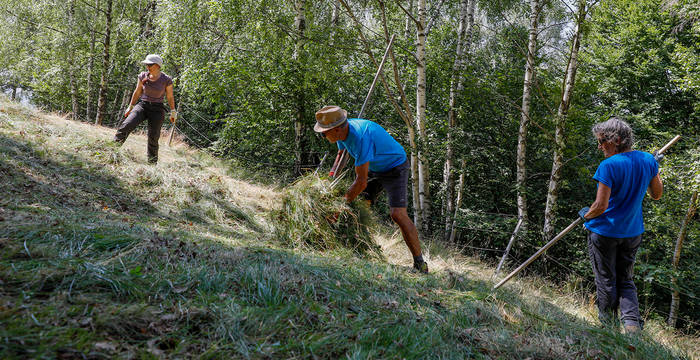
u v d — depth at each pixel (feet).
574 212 36.17
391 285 9.62
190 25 35.60
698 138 35.60
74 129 23.62
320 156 36.91
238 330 5.74
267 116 34.99
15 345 4.34
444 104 36.55
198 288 7.02
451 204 38.01
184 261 8.03
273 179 32.99
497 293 10.74
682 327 36.88
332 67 32.55
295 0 34.55
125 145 23.15
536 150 40.42
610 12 51.44
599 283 10.53
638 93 49.06
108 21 50.42
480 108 36.45
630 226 10.13
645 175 9.95
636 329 9.56
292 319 6.51
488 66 43.04
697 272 35.50
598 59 50.90
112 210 12.99
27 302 5.32
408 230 12.63
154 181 16.97
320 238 13.92
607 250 10.29
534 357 6.86
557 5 44.80
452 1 49.75
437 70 35.70
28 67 61.00
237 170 31.45
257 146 37.09
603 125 10.35
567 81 28.45
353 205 14.65
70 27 53.26
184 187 17.15
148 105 20.34
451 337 7.05
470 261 21.27
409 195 43.78
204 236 11.23
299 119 34.78
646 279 33.17
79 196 13.32
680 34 47.37
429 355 6.23
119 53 58.23
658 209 33.94
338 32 31.81
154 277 6.97
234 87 33.68
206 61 35.32
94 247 8.03
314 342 5.82
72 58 56.95
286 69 32.30
